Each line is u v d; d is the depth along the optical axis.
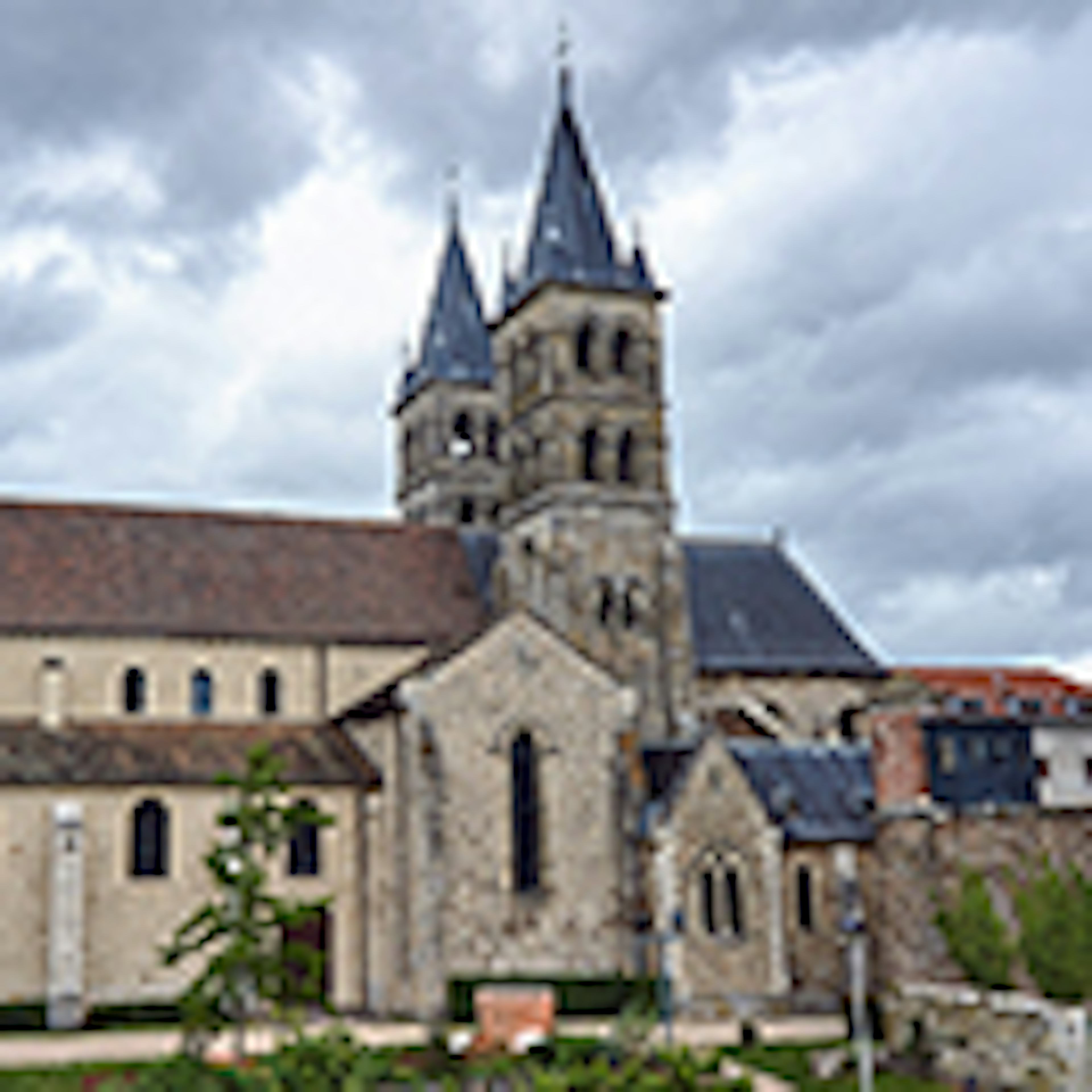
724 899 61.91
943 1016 49.19
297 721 67.38
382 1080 43.16
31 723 61.25
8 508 68.56
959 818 56.91
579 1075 42.53
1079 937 52.78
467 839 60.66
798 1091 45.91
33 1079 43.66
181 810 59.00
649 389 77.69
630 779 63.62
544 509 74.31
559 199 78.69
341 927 60.81
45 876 56.41
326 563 73.38
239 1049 43.81
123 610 65.69
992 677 102.56
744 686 78.06
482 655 62.62
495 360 81.88
